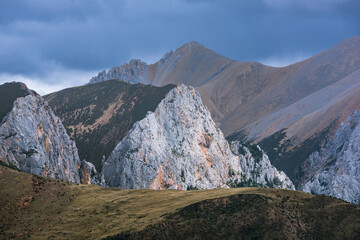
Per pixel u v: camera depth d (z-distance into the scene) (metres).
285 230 171.50
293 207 182.88
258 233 171.50
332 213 176.25
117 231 171.00
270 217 176.12
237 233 172.00
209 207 182.25
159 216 179.38
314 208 181.38
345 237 165.38
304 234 170.62
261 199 184.12
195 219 176.38
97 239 166.38
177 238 168.62
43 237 170.62
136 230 169.88
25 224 179.75
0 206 186.25
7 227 176.00
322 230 170.88
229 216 177.75
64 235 172.38
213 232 172.38
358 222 168.88
